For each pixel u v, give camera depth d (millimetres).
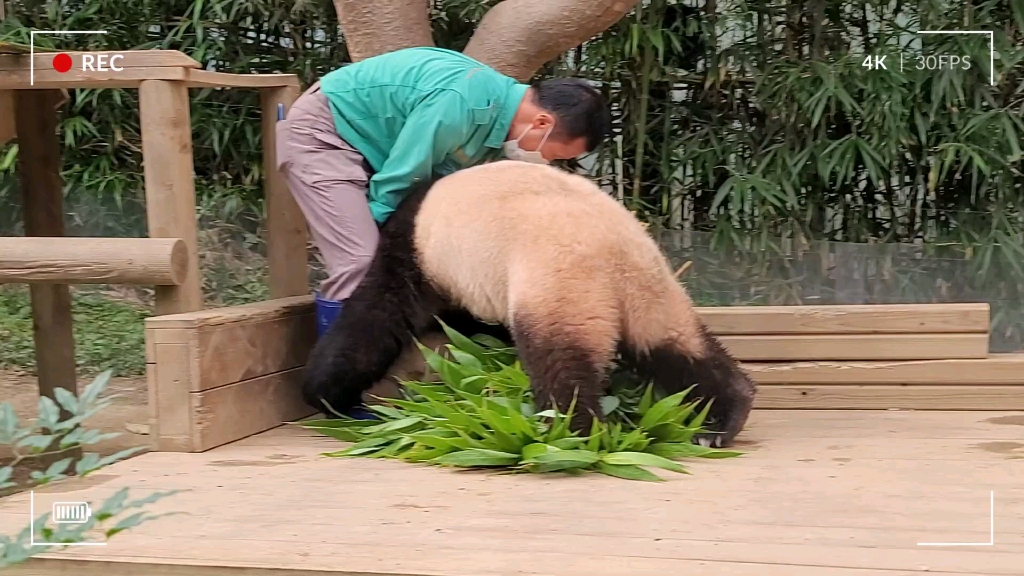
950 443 2426
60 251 2508
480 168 2529
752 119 4031
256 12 4375
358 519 1834
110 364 4656
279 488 2070
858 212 3949
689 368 2373
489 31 3188
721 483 2055
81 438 1287
